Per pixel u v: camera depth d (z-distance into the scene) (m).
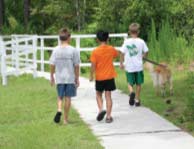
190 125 12.94
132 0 31.59
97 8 33.09
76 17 40.75
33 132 12.67
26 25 44.69
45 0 44.53
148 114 14.54
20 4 50.00
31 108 15.91
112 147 11.23
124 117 14.24
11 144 11.70
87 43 29.84
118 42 31.03
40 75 25.28
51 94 18.52
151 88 19.22
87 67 27.41
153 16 31.48
